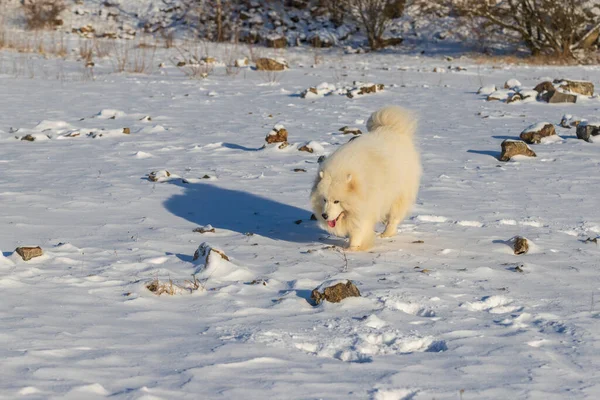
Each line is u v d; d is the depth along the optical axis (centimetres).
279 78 2852
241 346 549
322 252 868
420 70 3161
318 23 4669
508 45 4256
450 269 807
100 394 449
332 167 852
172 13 4741
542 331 611
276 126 1535
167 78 2831
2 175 1255
